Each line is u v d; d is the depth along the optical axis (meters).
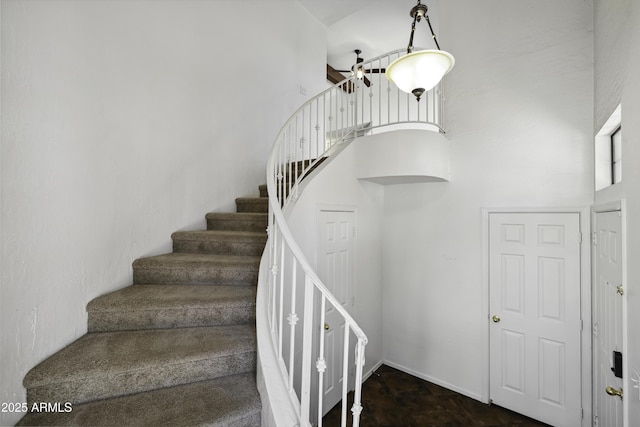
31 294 1.37
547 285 2.61
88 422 1.24
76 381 1.35
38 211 1.41
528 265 2.70
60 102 1.55
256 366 1.61
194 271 2.17
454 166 3.13
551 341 2.59
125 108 2.10
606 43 1.99
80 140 1.70
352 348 3.17
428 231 3.34
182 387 1.48
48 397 1.33
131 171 2.17
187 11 2.80
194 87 2.90
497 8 2.88
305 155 4.70
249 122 3.71
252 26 3.74
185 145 2.79
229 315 1.86
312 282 1.29
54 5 1.51
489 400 2.89
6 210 1.24
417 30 5.08
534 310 2.67
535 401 2.65
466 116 3.06
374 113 5.75
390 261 3.65
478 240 2.97
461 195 3.09
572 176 2.48
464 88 3.08
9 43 1.26
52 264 1.49
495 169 2.87
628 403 1.54
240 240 2.48
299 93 4.60
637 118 1.40
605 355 2.01
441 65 1.72
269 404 1.29
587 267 2.41
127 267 2.15
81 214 1.71
